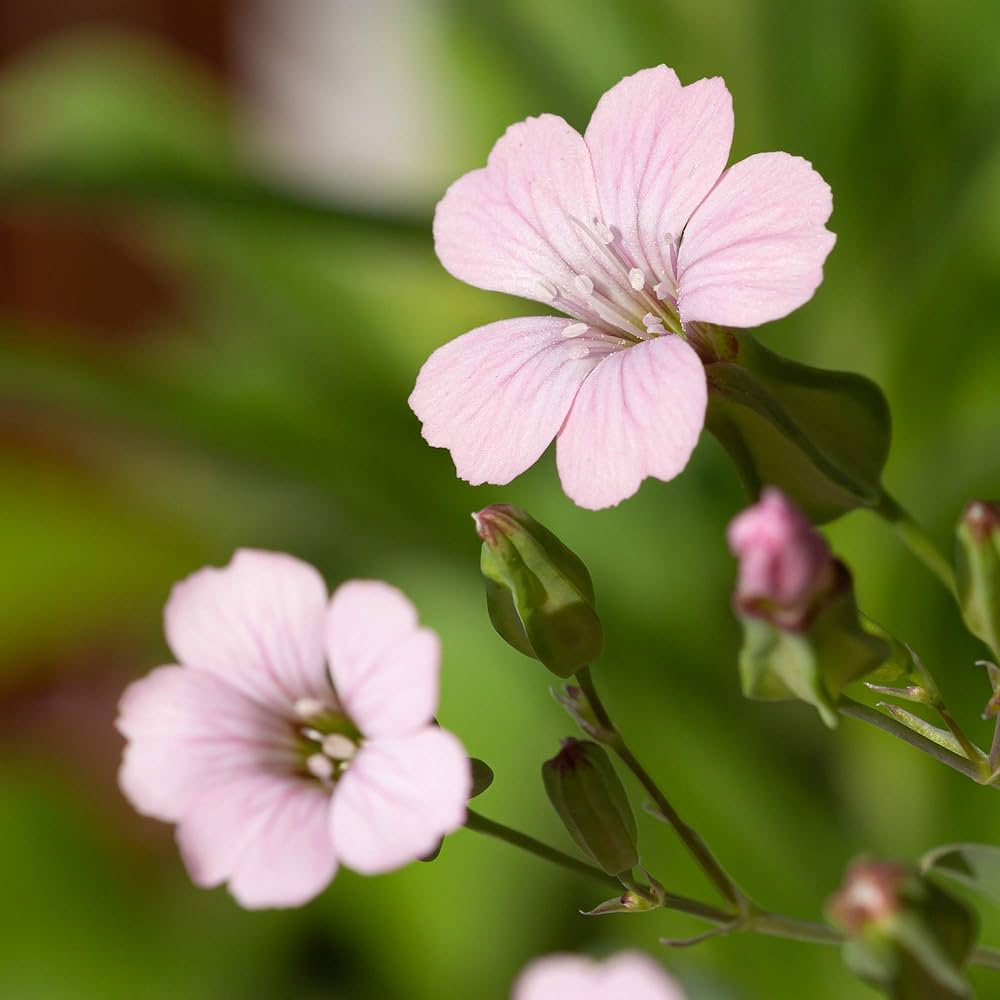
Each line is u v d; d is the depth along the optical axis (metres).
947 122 0.32
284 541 0.34
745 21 0.33
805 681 0.22
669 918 0.29
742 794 0.29
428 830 0.22
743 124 0.33
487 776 0.23
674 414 0.23
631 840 0.23
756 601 0.22
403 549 0.29
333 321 0.34
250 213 0.29
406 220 0.29
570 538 0.30
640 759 0.29
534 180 0.24
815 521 0.24
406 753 0.22
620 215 0.24
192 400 0.29
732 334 0.24
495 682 0.31
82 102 0.34
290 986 0.31
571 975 0.23
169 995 0.31
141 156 0.29
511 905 0.31
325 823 0.22
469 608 0.31
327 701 0.23
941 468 0.29
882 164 0.32
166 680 0.23
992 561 0.23
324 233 0.29
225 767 0.23
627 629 0.29
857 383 0.24
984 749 0.28
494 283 0.24
